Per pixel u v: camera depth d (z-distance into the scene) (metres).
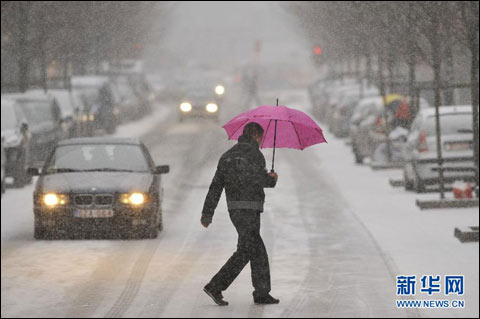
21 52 84.25
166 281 28.00
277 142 24.19
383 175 61.81
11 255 33.44
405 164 52.34
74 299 25.42
